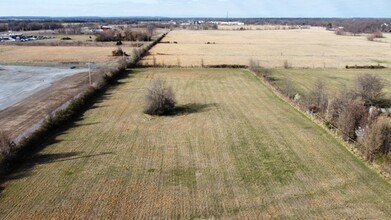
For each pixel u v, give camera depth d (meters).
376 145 22.53
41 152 24.06
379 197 18.66
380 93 38.47
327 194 18.94
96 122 30.72
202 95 41.28
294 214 17.08
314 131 28.91
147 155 23.77
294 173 21.34
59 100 39.69
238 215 16.98
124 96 40.28
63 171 21.25
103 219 16.53
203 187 19.56
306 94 40.62
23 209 17.23
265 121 31.50
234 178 20.66
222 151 24.61
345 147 25.33
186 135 27.70
